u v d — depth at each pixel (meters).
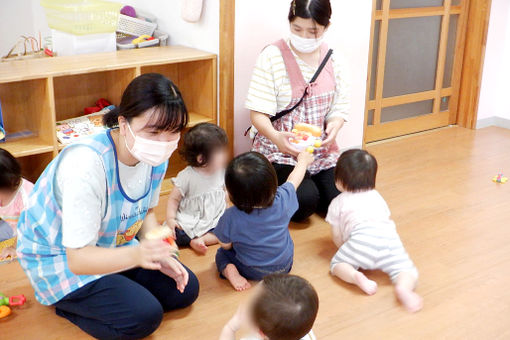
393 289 2.08
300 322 1.26
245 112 2.97
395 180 3.09
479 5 3.79
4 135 2.49
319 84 2.61
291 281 1.31
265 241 2.02
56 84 2.78
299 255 2.33
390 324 1.88
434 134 3.94
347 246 2.14
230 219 2.00
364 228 2.12
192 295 1.93
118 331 1.74
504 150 3.62
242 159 1.93
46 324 1.85
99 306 1.73
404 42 3.65
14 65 2.50
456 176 3.16
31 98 2.56
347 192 2.24
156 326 1.76
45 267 1.72
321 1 2.39
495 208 2.77
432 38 3.79
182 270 1.80
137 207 1.74
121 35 3.09
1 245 2.26
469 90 4.00
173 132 1.47
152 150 1.48
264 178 1.90
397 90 3.75
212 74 2.85
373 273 2.20
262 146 2.66
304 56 2.58
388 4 3.43
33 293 2.02
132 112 1.43
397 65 3.67
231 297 2.03
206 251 2.35
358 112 3.41
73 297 1.74
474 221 2.62
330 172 2.69
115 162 1.60
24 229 1.72
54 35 2.97
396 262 2.08
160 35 3.19
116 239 1.78
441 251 2.35
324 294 2.05
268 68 2.55
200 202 2.37
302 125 2.52
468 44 3.92
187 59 2.74
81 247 1.52
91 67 2.48
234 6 2.72
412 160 3.41
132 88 1.44
